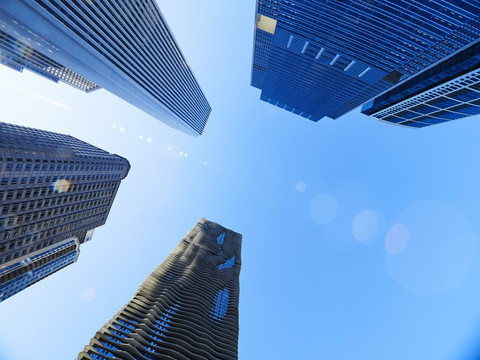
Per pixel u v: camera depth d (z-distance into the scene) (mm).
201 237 169250
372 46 106375
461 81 101312
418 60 102562
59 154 86062
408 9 84062
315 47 121875
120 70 90312
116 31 81000
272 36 133250
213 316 93875
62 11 60219
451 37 85750
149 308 81000
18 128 85562
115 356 56625
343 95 159000
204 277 117438
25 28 69188
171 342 70688
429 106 131375
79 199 107562
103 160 112062
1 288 103625
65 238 113812
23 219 82062
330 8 96562
